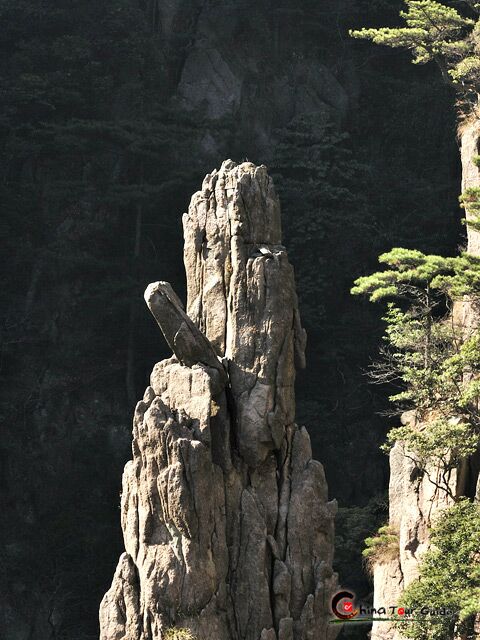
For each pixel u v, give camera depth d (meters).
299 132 142.00
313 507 51.22
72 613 118.69
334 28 154.50
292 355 52.34
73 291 136.00
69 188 136.62
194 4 151.12
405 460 88.44
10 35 145.88
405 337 87.19
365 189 142.12
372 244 138.00
